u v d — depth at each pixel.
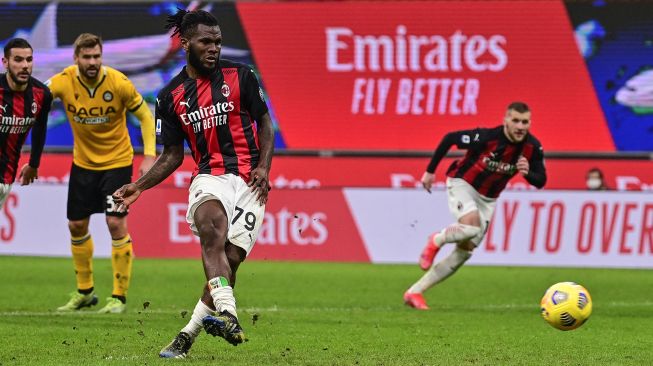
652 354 29.70
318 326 35.91
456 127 91.25
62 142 88.75
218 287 24.16
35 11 91.00
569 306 29.55
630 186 88.88
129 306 42.84
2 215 64.94
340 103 92.00
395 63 91.31
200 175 25.91
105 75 38.94
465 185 43.12
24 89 36.66
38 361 26.38
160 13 91.31
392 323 37.28
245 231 25.48
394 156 91.25
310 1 91.94
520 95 91.25
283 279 56.72
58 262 66.31
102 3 91.25
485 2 90.75
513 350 30.12
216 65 25.97
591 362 27.75
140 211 65.62
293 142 92.56
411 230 63.88
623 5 90.50
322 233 64.62
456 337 33.25
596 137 91.25
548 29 90.88
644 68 90.62
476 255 61.31
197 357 26.89
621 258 60.22
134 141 87.69
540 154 42.84
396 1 91.00
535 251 60.97
